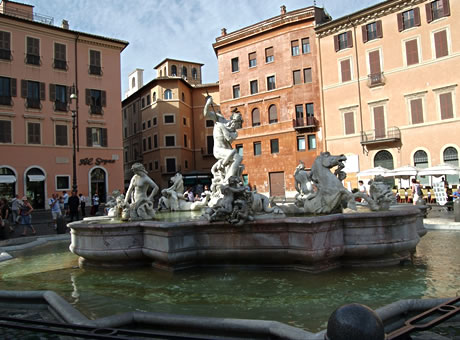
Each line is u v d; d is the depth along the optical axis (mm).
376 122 36219
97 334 3119
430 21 33156
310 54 41344
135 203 8406
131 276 6605
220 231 6699
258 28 44656
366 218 6379
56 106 36156
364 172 29250
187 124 59219
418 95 33781
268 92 44062
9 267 8281
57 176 35844
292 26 42438
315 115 40656
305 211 7957
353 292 5082
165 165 55969
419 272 6125
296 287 5438
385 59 35844
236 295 5168
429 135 32969
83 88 38312
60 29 36938
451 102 31953
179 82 57031
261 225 6406
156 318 3982
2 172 33125
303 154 41469
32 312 4926
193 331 3844
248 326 3629
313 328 3836
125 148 68375
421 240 9703
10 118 33688
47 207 34812
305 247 6070
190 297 5172
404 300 4133
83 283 6289
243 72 46375
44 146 35312
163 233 6570
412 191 23297
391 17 35531
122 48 41156
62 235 13578
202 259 6852
